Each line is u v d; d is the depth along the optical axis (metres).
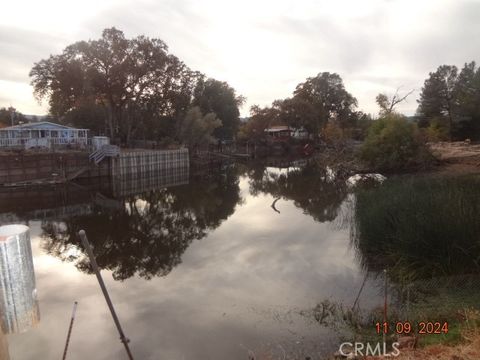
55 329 8.67
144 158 42.56
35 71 42.97
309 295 9.90
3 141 37.19
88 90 42.81
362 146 36.22
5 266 2.10
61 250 15.93
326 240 15.30
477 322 6.09
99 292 10.92
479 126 57.75
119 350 7.72
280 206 24.45
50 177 34.00
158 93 48.53
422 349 5.64
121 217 23.02
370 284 10.17
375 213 12.37
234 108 78.06
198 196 31.19
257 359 7.03
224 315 9.02
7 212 24.30
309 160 63.94
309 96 86.69
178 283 11.36
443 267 8.93
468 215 9.52
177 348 7.67
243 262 13.11
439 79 63.25
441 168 31.05
